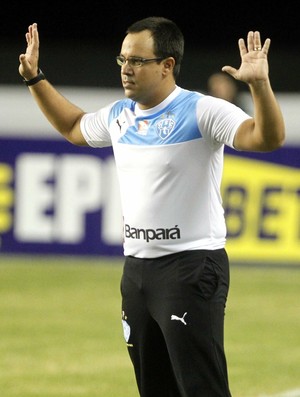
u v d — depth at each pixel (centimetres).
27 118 4156
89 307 3544
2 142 4172
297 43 5188
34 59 1983
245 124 1709
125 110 1856
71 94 4197
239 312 3497
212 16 5231
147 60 1770
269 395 2580
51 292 3750
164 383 1895
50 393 2575
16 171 4178
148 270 1812
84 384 2666
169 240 1792
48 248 4206
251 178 4122
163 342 1869
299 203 4119
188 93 1802
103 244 4191
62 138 4150
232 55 4616
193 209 1789
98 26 5184
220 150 1812
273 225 4131
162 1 5225
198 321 1781
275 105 1653
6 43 5172
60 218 4188
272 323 3359
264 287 3875
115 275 4019
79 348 3034
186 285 1780
